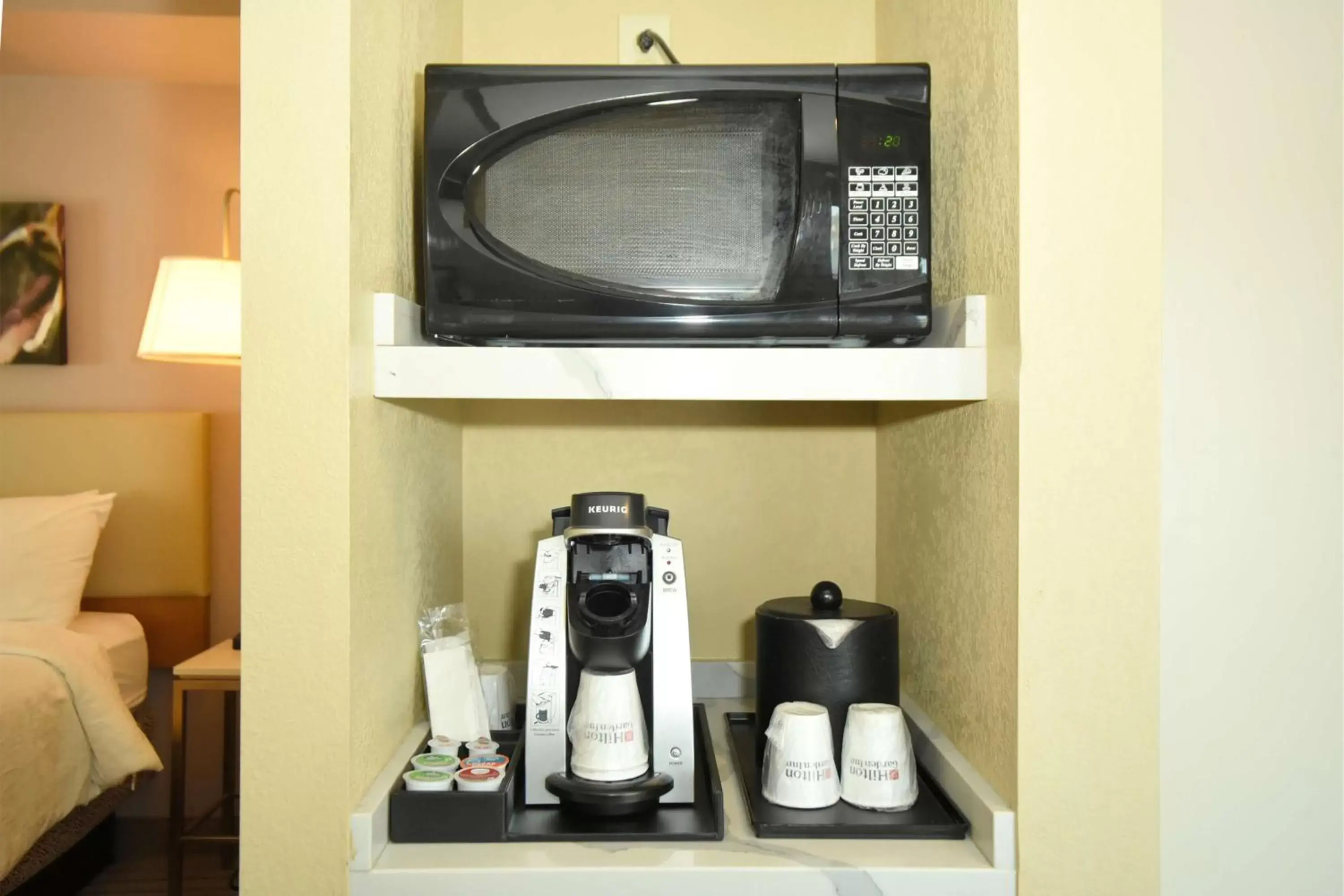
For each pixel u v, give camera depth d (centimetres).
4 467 286
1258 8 122
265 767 86
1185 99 122
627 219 101
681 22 143
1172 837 122
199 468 291
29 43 265
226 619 299
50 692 204
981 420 99
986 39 98
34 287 291
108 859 263
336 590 85
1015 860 88
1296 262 122
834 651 108
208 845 276
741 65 100
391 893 87
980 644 100
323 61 85
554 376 96
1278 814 122
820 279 100
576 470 145
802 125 100
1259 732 122
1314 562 121
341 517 85
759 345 108
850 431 146
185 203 295
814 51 144
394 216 103
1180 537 122
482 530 145
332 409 85
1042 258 88
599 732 100
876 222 100
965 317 98
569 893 88
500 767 99
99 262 295
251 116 85
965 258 106
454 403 135
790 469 146
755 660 139
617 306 100
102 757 212
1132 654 88
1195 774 122
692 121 102
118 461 288
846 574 146
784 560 146
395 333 96
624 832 94
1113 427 88
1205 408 122
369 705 93
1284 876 122
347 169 85
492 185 101
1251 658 122
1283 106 122
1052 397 88
